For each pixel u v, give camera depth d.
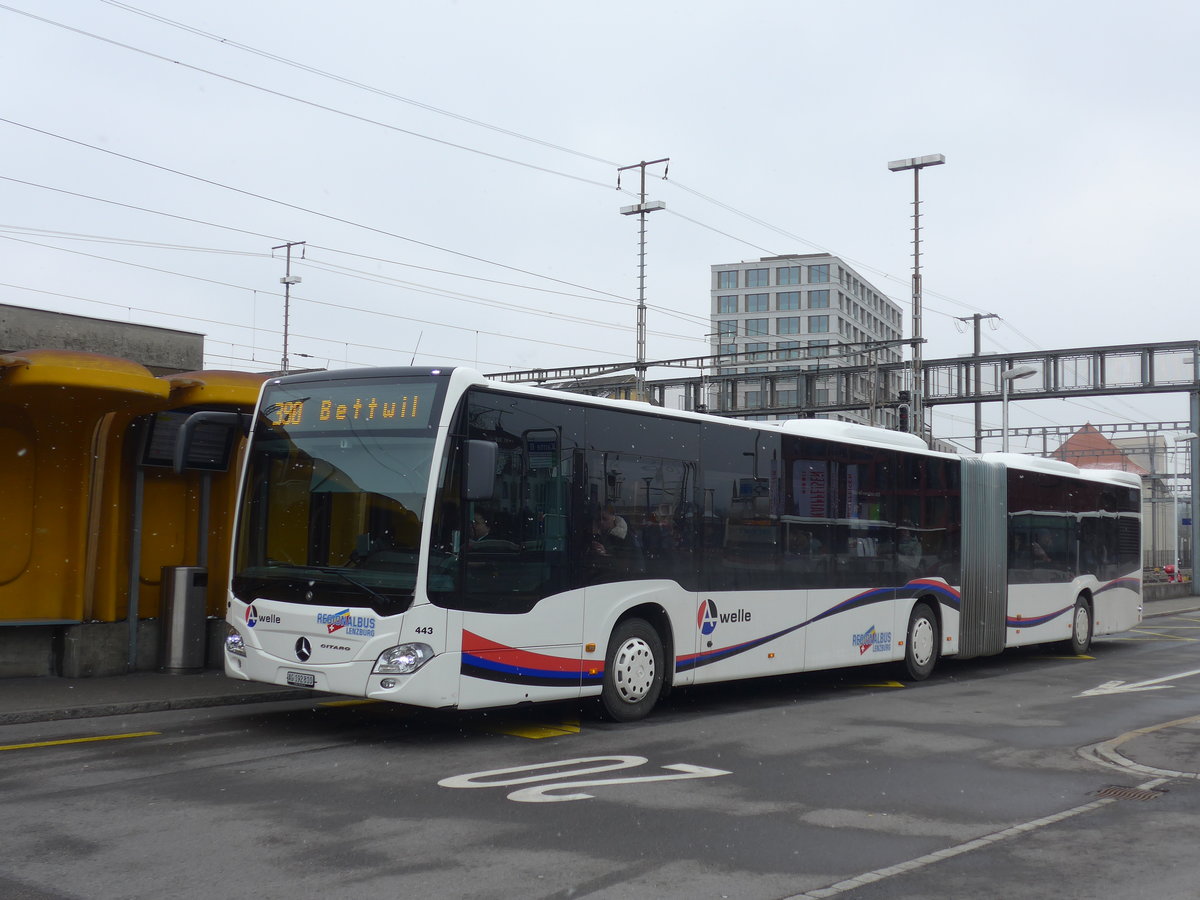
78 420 13.37
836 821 7.44
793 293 112.06
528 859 6.29
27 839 6.50
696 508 12.60
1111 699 14.45
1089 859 6.62
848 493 15.17
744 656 13.11
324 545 10.20
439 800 7.70
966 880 6.14
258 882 5.76
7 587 13.26
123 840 6.50
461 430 10.07
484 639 10.04
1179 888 6.05
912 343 41.59
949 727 11.79
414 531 9.75
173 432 14.12
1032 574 19.80
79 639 13.38
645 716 11.98
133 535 13.97
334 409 10.56
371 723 11.17
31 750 9.35
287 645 10.15
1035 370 35.72
